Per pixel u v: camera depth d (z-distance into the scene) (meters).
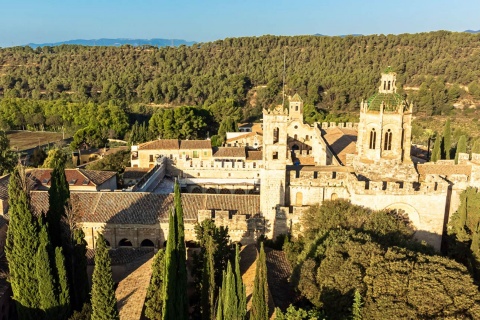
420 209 68.06
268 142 68.81
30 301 51.31
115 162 129.88
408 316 39.53
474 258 63.03
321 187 71.81
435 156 107.56
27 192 50.88
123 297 55.44
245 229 70.38
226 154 125.50
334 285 44.72
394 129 74.12
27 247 50.06
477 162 77.62
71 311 52.03
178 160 108.44
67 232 54.38
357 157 76.38
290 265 61.41
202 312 49.53
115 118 196.00
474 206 66.94
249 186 103.94
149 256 66.06
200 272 56.81
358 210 63.53
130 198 73.44
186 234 69.94
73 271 53.59
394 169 74.06
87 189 88.06
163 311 44.62
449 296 40.81
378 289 42.50
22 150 171.50
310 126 134.50
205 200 74.12
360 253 46.97
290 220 69.31
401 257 45.44
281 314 41.19
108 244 69.69
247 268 60.00
